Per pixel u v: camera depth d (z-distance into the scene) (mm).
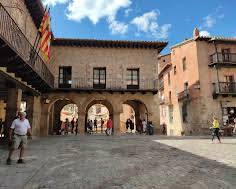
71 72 23125
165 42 23953
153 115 23250
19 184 5117
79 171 6484
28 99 18344
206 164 7543
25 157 8523
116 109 22984
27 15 15547
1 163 7344
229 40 26156
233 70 26484
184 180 5613
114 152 10164
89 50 23703
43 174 6078
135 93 23438
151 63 24172
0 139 14305
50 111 23391
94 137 18406
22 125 7445
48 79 19047
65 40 22719
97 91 22750
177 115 31953
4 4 11422
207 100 25469
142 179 5691
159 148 11516
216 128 14477
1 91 17016
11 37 11602
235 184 5258
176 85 32219
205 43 26953
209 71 26234
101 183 5328
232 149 11094
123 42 23391
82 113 22547
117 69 23688
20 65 11609
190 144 13273
